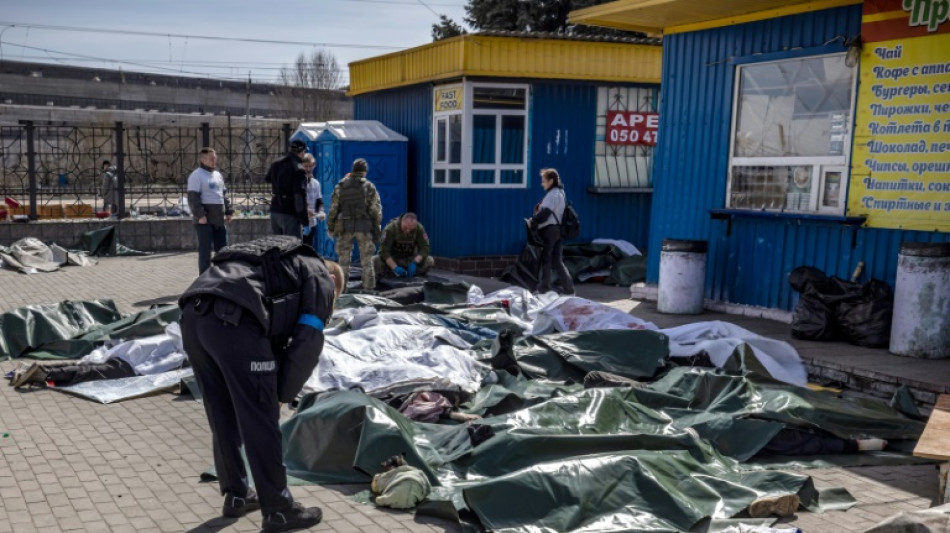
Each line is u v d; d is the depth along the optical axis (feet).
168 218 55.93
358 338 23.44
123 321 27.25
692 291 30.68
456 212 43.45
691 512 13.04
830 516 13.70
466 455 15.51
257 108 166.61
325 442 15.64
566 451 15.42
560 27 75.41
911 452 17.30
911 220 24.50
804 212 27.76
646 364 22.21
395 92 49.06
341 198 35.76
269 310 12.48
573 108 44.93
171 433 17.88
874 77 25.35
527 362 22.54
